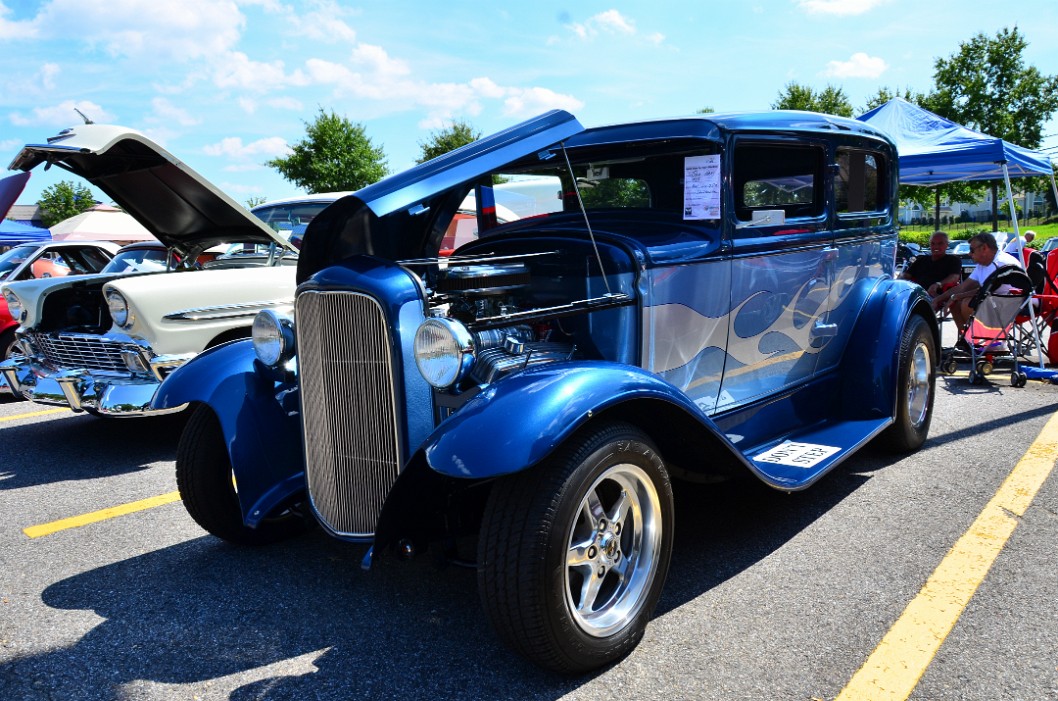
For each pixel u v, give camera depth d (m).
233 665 2.46
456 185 2.71
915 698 2.18
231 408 3.09
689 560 3.15
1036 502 3.67
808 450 3.56
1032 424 5.08
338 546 3.42
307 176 26.88
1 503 4.13
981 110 24.95
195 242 5.48
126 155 4.37
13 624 2.77
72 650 2.58
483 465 2.07
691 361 3.17
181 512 3.93
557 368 2.38
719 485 4.06
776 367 3.71
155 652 2.56
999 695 2.19
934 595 2.78
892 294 4.31
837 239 3.99
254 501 3.06
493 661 2.44
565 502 2.17
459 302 2.65
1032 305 6.43
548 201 3.83
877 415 4.15
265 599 2.91
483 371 2.59
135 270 5.82
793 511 3.66
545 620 2.16
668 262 2.98
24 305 5.25
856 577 2.95
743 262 3.34
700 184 3.21
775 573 3.00
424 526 2.54
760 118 3.38
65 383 4.82
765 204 3.52
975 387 6.44
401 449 2.55
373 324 2.54
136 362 4.78
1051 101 24.88
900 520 3.51
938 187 23.64
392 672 2.39
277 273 5.41
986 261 7.22
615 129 3.33
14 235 17.09
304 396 2.82
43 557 3.38
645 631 2.59
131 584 3.08
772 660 2.39
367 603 2.86
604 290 2.87
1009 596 2.76
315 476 2.85
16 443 5.45
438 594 2.92
